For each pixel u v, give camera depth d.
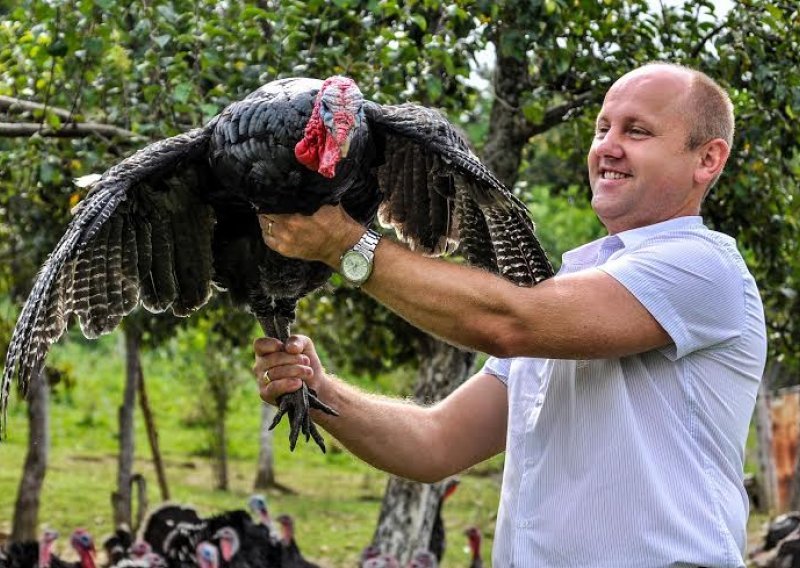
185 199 3.13
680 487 2.99
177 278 3.21
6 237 9.08
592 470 3.04
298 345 3.20
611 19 6.69
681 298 3.00
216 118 3.08
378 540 8.24
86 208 2.88
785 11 6.62
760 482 14.30
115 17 5.93
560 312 2.94
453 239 3.32
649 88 3.21
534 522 3.12
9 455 15.54
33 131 5.73
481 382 3.57
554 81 6.93
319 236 2.94
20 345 2.76
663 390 3.05
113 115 6.31
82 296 3.03
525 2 6.12
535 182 10.52
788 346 8.06
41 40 5.78
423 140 3.04
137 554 8.63
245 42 6.10
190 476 15.33
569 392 3.13
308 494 14.55
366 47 6.14
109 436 17.67
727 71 6.55
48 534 8.48
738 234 7.40
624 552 2.98
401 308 2.96
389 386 13.56
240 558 8.66
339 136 2.83
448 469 3.52
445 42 5.99
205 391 14.65
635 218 3.25
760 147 6.82
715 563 2.94
